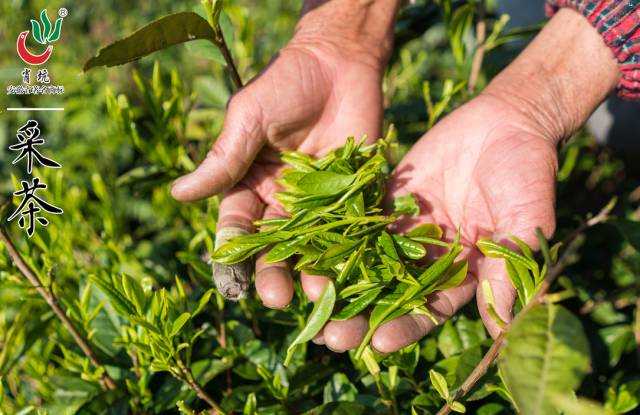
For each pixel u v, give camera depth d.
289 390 0.46
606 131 0.72
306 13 0.57
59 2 0.90
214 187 0.49
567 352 0.34
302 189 0.47
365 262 0.45
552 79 0.52
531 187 0.46
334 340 0.42
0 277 0.48
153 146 0.55
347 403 0.44
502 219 0.46
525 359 0.34
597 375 0.51
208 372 0.48
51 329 0.53
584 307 0.54
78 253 0.59
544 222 0.45
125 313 0.43
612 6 0.49
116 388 0.48
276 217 0.51
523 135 0.48
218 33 0.47
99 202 0.69
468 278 0.46
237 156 0.50
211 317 0.52
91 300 0.50
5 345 0.49
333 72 0.54
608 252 0.62
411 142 0.65
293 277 0.48
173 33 0.44
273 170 0.53
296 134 0.53
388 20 0.58
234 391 0.47
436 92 0.66
